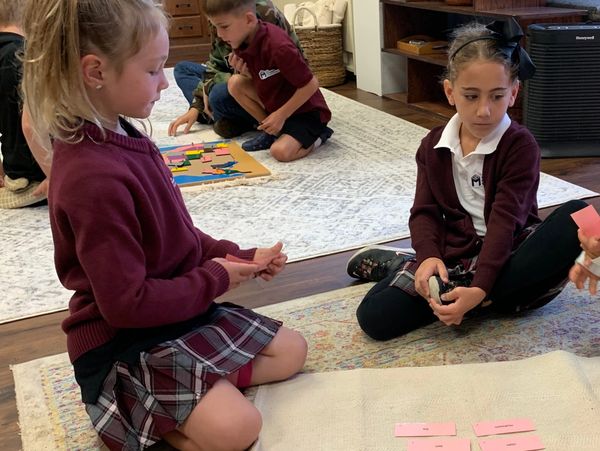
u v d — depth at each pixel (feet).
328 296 4.95
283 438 3.44
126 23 3.10
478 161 4.34
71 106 3.14
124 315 3.16
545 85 7.57
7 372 4.37
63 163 3.14
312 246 5.81
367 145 8.61
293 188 7.22
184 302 3.36
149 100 3.33
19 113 6.99
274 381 3.92
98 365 3.42
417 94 10.71
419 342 4.32
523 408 3.50
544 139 7.80
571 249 4.01
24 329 4.88
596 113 7.65
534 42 7.54
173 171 7.82
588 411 3.39
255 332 3.82
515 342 4.22
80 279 3.35
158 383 3.37
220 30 7.97
